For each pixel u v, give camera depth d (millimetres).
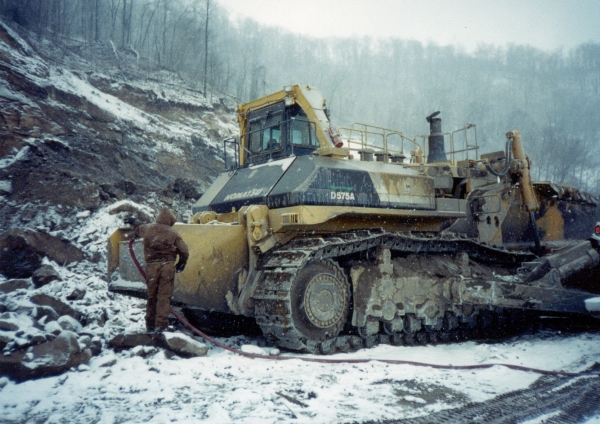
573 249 9500
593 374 5789
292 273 6801
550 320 10727
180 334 6543
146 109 31609
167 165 23453
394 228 8719
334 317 7441
